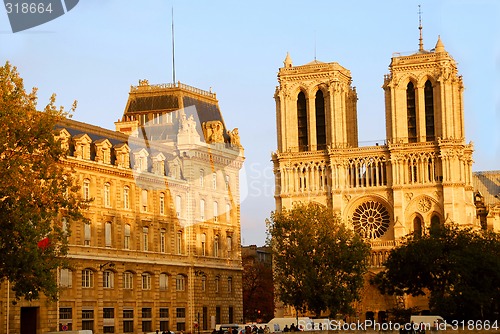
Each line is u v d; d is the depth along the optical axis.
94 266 169.50
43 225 112.12
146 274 184.50
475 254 194.50
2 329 149.25
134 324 179.75
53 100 114.44
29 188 110.75
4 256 110.38
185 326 194.75
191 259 196.88
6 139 109.81
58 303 160.50
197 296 197.75
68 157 163.00
